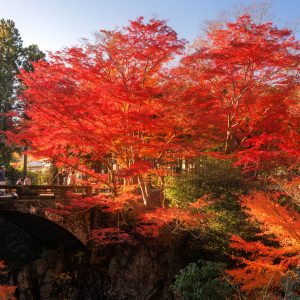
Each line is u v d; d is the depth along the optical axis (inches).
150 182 929.5
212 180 711.7
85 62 652.1
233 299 456.4
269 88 800.9
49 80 655.1
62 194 738.8
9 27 1268.5
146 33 628.4
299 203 526.6
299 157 668.7
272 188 683.4
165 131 729.0
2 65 1217.4
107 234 754.2
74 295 750.5
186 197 716.0
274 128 790.5
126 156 746.8
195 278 477.4
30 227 770.8
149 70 684.1
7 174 1347.2
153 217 703.1
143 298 693.3
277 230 462.0
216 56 690.8
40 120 687.1
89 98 627.5
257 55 692.7
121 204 714.2
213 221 684.1
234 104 799.7
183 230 740.0
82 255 770.8
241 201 669.9
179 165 950.4
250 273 499.8
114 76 689.0
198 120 684.7
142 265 740.0
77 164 762.2
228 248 675.4
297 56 696.4
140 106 662.5
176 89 676.7
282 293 463.8
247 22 714.8
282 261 458.9
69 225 724.0
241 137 922.7
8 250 863.1
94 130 684.1
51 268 785.6
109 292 728.3
